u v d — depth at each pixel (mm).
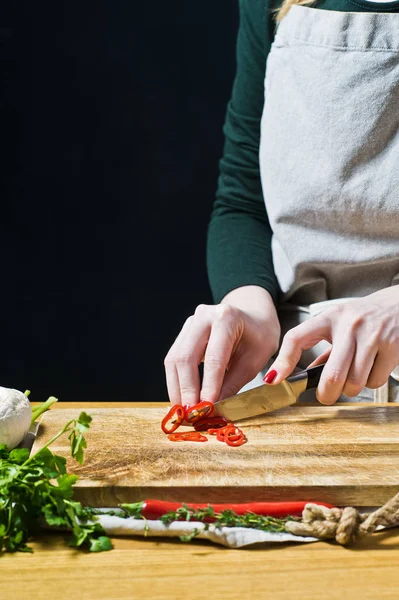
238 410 1054
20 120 2518
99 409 1116
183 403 1069
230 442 953
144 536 774
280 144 1307
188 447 945
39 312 2645
